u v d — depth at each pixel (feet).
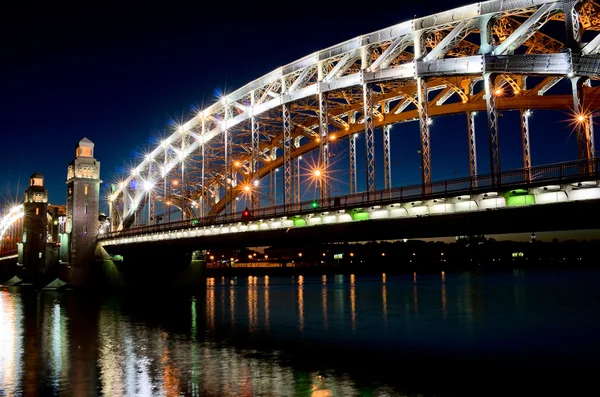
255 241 173.78
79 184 309.83
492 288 330.54
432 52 134.21
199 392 83.10
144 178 296.10
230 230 177.47
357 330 147.64
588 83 140.15
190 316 182.91
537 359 107.45
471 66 125.80
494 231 110.93
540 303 221.05
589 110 138.72
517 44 122.62
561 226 101.45
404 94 178.50
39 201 400.88
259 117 197.98
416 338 133.28
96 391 84.12
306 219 142.72
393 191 120.98
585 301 229.25
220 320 171.42
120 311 198.39
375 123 200.54
